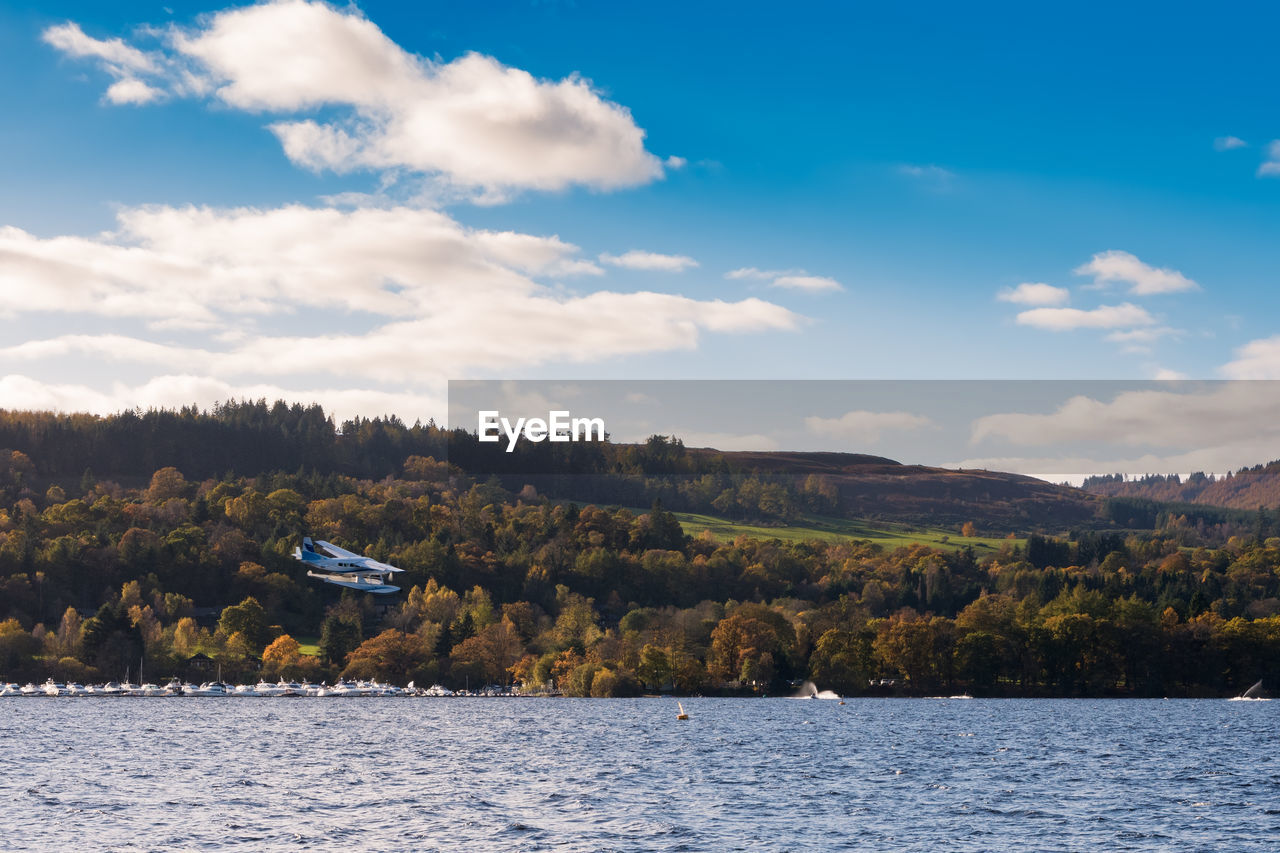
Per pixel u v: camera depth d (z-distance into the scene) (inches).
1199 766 3816.4
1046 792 3171.8
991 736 5049.2
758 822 2669.8
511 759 4119.1
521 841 2440.9
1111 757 4111.7
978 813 2797.7
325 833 2527.1
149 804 2962.6
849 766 3841.0
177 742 4913.9
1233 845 2402.8
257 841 2437.3
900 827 2603.3
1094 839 2464.3
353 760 4111.7
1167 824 2640.3
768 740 4889.3
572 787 3304.6
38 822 2667.3
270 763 4010.8
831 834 2517.2
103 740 5019.7
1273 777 3506.4
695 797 3085.6
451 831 2551.7
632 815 2778.1
